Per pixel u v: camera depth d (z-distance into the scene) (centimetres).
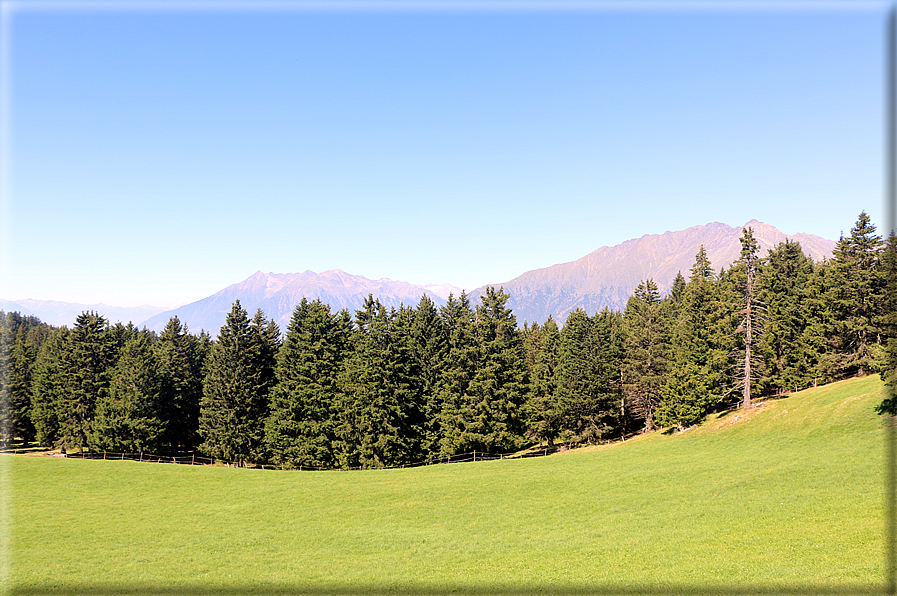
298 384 6325
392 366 6134
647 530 2591
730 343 6175
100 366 7456
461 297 7656
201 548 2955
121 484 4912
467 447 6203
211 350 7694
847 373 6297
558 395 7294
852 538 1938
